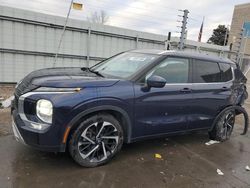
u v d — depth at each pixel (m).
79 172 3.36
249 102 9.92
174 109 4.12
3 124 4.85
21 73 9.24
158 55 4.14
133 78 3.71
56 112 3.04
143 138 3.96
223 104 4.89
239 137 5.55
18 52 9.02
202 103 4.51
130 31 11.19
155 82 3.62
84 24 10.04
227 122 5.14
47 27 9.34
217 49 14.99
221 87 4.80
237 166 4.05
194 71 4.45
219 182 3.49
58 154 3.78
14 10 8.60
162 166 3.78
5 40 8.70
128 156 3.99
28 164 3.45
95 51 10.59
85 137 3.35
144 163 3.81
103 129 3.49
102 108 3.34
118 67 4.25
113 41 10.94
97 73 4.10
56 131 3.09
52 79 3.33
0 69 8.85
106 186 3.12
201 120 4.61
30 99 3.11
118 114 3.60
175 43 12.46
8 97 7.18
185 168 3.80
